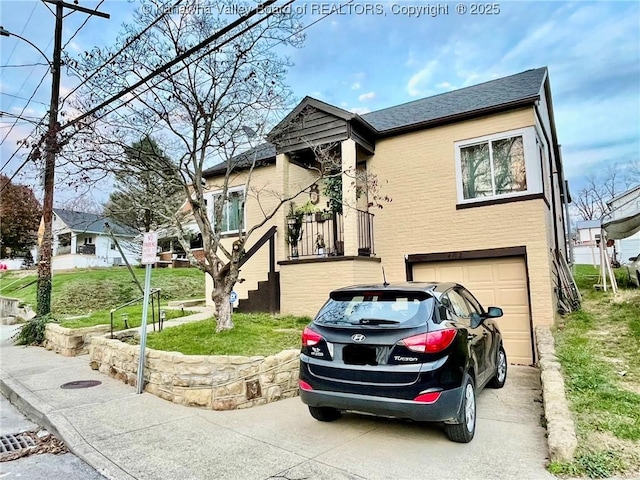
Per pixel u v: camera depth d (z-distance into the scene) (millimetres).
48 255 10758
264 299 10141
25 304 15102
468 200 8742
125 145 7188
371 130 9539
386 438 4059
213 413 4965
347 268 8766
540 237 7879
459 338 3992
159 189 7898
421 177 9273
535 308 7789
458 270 8789
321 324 4316
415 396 3607
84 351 8930
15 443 4273
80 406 5215
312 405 4188
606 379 4906
